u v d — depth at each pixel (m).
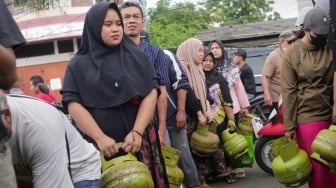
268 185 6.87
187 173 5.46
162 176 3.87
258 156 7.36
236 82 7.50
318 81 4.66
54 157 2.70
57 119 2.78
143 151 3.72
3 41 2.71
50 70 22.27
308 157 4.64
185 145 5.45
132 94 3.63
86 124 3.62
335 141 4.20
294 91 4.75
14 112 2.60
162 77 5.14
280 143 4.84
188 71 6.28
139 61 3.75
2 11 2.74
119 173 3.35
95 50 3.70
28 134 2.63
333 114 4.41
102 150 3.57
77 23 21.94
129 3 5.00
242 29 25.44
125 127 3.70
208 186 6.59
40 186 2.69
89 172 3.03
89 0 22.36
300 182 4.66
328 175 4.60
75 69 3.70
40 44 22.09
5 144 2.28
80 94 3.68
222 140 6.82
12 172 2.30
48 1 14.30
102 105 3.66
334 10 4.23
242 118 7.29
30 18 21.70
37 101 2.74
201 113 6.08
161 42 32.41
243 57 11.43
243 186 6.89
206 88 6.49
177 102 5.39
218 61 7.47
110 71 3.66
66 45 22.25
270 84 7.95
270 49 13.59
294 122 4.77
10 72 2.53
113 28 3.65
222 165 6.79
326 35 4.59
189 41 6.34
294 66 4.73
